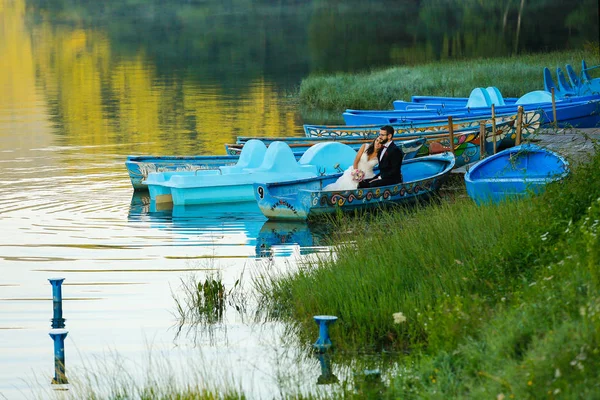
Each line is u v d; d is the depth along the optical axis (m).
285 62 108.19
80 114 68.94
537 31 136.00
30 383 17.56
